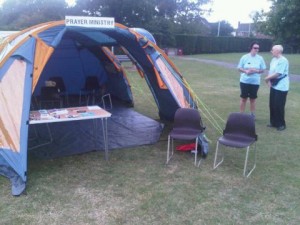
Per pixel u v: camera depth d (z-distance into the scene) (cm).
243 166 499
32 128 663
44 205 381
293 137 631
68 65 953
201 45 3500
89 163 503
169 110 702
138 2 2859
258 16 1911
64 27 495
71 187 425
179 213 370
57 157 524
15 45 478
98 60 970
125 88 890
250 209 380
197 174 470
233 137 487
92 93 922
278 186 436
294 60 2442
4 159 455
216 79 1448
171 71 580
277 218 363
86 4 2816
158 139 612
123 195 407
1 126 463
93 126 685
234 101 955
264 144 591
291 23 1723
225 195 411
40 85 912
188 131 512
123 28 545
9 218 355
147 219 357
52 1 2797
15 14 3294
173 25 3259
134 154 541
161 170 482
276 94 663
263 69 705
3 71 475
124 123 712
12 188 414
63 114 495
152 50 562
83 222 350
